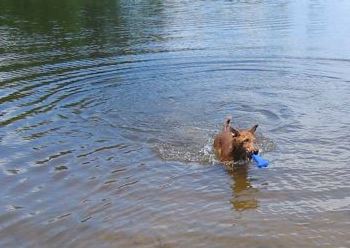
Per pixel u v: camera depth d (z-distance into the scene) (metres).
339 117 13.29
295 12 34.66
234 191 9.59
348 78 17.08
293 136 12.15
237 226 8.30
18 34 27.62
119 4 41.47
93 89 16.73
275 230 8.14
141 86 17.02
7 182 10.04
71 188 9.77
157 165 10.83
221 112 14.21
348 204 8.88
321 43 23.16
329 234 7.97
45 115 14.16
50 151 11.59
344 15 32.53
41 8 39.00
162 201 9.21
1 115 14.16
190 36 25.91
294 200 9.12
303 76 17.62
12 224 8.47
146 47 23.38
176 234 8.09
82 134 12.67
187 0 44.38
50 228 8.33
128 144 12.02
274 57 20.56
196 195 9.45
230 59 20.45
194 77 18.05
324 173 10.15
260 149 11.44
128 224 8.42
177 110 14.45
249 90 16.22
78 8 38.72
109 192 9.58
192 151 11.62
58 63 20.59
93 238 8.01
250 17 32.56
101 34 27.25
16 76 18.62
